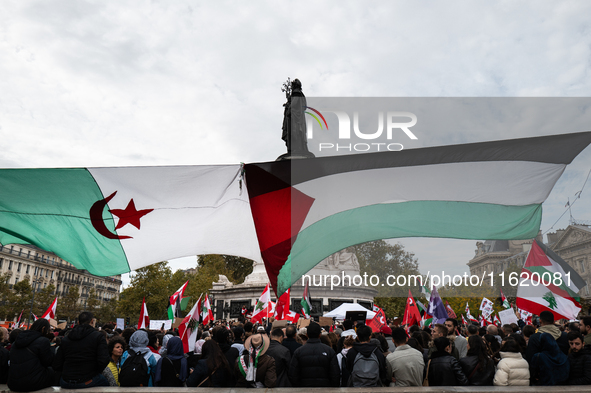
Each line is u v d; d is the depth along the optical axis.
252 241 8.14
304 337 9.49
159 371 7.42
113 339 7.71
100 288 137.12
